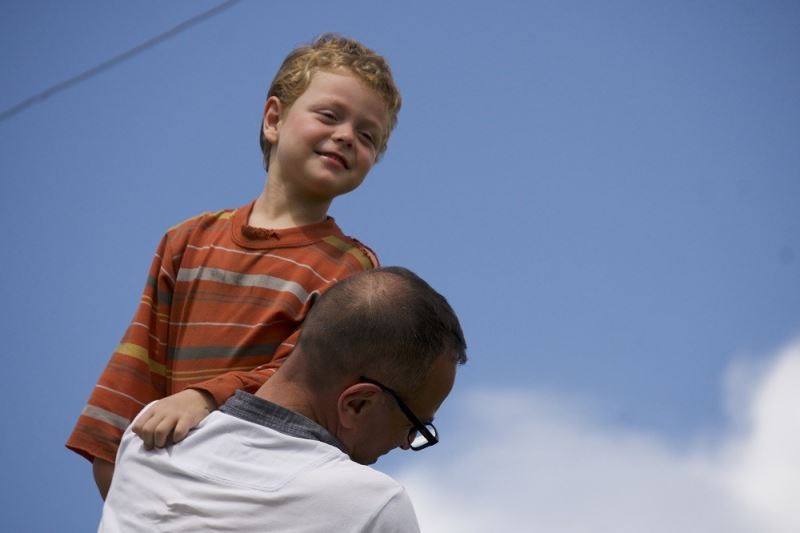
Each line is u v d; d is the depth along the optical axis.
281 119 5.46
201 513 4.02
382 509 3.97
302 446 4.09
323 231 5.22
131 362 5.01
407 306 4.17
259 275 5.03
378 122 5.41
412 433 4.33
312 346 4.19
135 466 4.23
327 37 5.68
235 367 4.89
